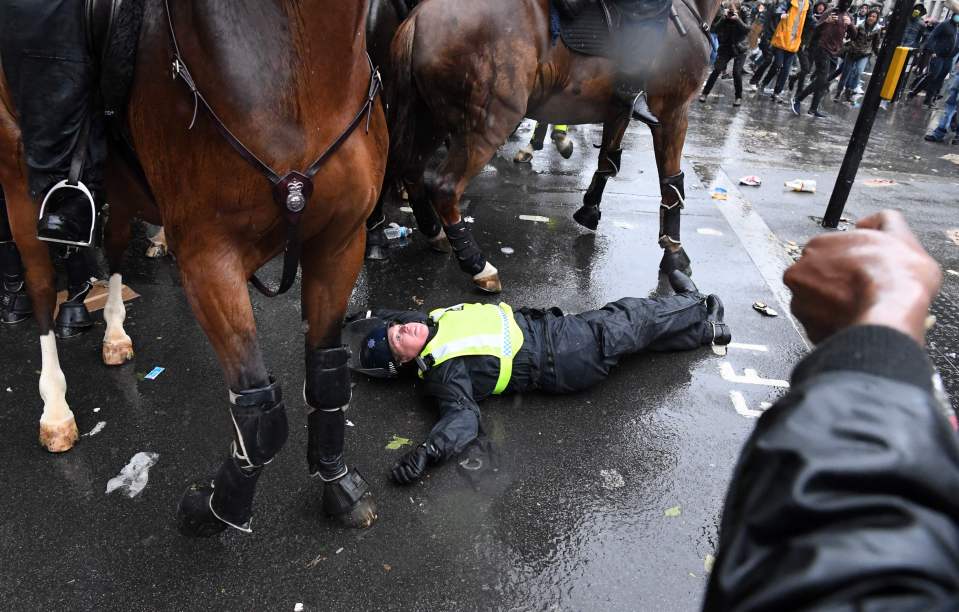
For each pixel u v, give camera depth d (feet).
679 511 8.80
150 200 7.16
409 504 8.64
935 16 62.34
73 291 11.85
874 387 1.78
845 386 1.81
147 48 5.58
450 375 9.84
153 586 7.43
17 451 9.28
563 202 18.97
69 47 5.92
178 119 5.48
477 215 17.74
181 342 11.85
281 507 8.52
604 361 10.71
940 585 1.40
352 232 6.56
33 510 8.36
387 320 11.04
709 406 10.80
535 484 9.07
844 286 2.19
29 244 8.36
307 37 5.33
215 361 11.39
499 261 15.30
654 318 11.26
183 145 5.53
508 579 7.70
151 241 14.71
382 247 15.16
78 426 9.76
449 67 11.89
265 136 5.38
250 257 6.16
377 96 6.46
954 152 29.66
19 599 7.23
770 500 1.69
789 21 36.96
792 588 1.48
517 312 10.84
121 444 9.47
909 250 2.18
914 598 1.37
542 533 8.34
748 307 13.85
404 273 14.64
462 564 7.86
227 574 7.60
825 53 33.45
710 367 11.74
